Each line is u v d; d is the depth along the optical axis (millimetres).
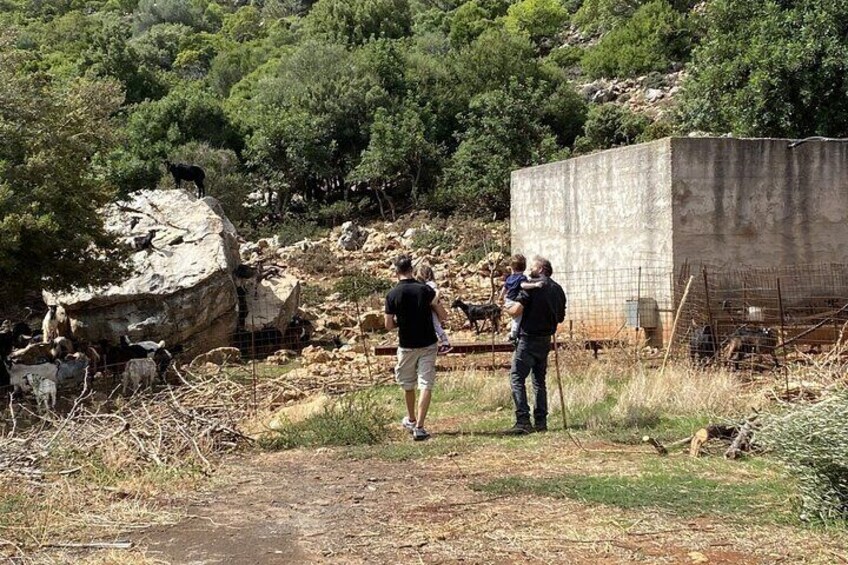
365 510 6598
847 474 5785
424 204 35688
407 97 41781
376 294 24000
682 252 14461
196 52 72938
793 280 14875
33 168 14383
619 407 9859
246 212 36219
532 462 7918
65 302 17531
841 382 9398
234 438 9195
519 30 57719
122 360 15477
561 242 17641
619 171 15711
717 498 6414
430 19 64000
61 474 7754
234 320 18656
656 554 5367
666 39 47656
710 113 23172
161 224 19641
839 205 15312
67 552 5871
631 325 14656
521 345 9414
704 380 10711
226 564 5539
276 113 40094
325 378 14258
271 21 90188
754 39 22250
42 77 16094
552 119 39406
